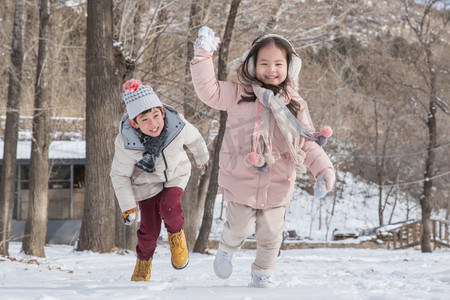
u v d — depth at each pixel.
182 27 20.22
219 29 19.73
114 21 18.30
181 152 4.70
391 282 4.34
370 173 45.09
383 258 16.67
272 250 4.00
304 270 8.27
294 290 3.44
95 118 15.59
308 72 31.23
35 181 18.59
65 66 29.44
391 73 27.31
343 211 43.59
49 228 28.80
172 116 4.60
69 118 32.69
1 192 18.55
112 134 15.77
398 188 42.25
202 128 20.91
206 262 12.01
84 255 14.59
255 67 3.97
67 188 29.30
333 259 15.91
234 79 3.99
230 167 3.93
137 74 19.39
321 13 21.45
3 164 18.69
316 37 21.31
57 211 29.12
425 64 25.44
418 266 9.88
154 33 18.83
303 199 44.75
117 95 15.83
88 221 15.85
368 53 29.45
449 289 3.86
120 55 15.94
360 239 34.16
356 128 41.12
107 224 15.98
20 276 6.68
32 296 3.41
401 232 32.44
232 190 3.90
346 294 3.12
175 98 21.20
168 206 4.66
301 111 4.02
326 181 3.73
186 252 4.78
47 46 18.72
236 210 3.94
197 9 19.41
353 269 8.32
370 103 39.31
